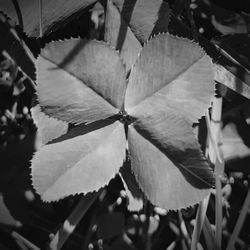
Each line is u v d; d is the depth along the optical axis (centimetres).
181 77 12
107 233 13
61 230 13
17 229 13
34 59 13
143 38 13
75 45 11
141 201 12
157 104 12
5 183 13
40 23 13
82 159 12
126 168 12
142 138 12
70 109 11
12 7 13
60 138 12
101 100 12
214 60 13
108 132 12
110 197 13
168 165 12
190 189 11
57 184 12
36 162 12
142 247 13
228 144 13
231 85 13
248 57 13
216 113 13
